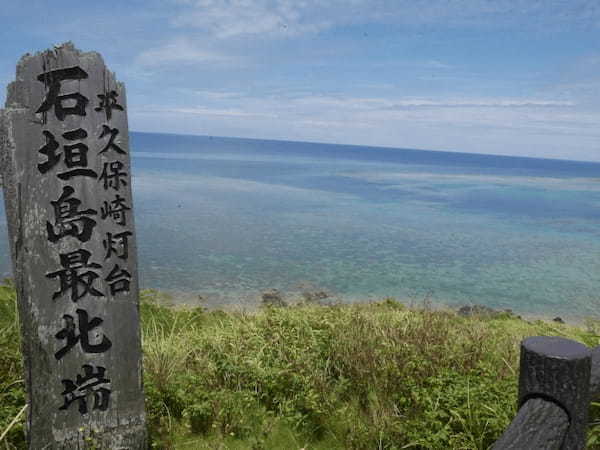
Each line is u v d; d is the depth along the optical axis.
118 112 3.53
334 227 23.80
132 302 3.63
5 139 3.22
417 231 24.02
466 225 26.62
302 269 15.70
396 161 144.00
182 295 12.43
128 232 3.60
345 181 55.16
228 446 3.74
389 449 3.59
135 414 3.66
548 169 143.25
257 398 4.27
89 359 3.50
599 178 100.75
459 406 3.65
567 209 36.56
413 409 3.91
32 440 3.38
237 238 19.81
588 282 15.87
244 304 11.80
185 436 3.83
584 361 1.80
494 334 5.70
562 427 1.79
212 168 64.44
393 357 4.49
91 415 3.53
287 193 38.16
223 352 4.86
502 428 3.34
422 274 15.98
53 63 3.30
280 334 5.18
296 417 3.99
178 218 23.61
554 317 12.47
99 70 3.45
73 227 3.42
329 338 5.07
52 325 3.38
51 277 3.36
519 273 16.70
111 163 3.52
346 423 3.96
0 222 18.62
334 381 4.48
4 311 5.94
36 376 3.37
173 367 4.47
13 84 3.26
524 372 1.90
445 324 5.62
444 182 61.97
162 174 50.00
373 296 13.44
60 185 3.36
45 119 3.30
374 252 18.80
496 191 51.16
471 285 15.02
